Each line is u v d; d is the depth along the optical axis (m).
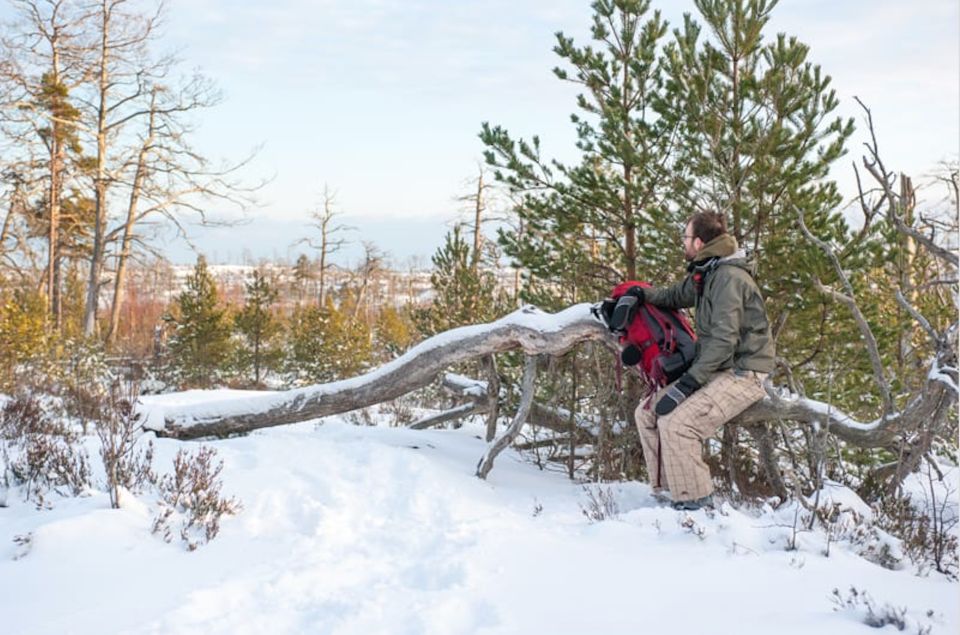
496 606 2.69
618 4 6.47
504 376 6.46
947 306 7.92
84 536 3.41
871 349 4.86
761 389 4.29
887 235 5.78
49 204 27.06
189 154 26.53
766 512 4.11
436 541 3.65
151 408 6.25
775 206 5.99
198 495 4.00
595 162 6.71
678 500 4.18
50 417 6.79
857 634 2.39
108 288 46.97
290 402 6.11
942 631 2.42
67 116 24.91
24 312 16.39
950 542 4.01
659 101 6.16
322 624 2.63
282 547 3.62
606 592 2.83
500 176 6.88
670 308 4.61
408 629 2.55
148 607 2.79
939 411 4.71
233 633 2.56
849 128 5.75
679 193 6.14
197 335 22.09
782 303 6.03
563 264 6.74
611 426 5.90
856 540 3.67
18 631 2.56
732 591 2.82
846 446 6.59
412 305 20.52
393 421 8.97
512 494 4.96
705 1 5.86
